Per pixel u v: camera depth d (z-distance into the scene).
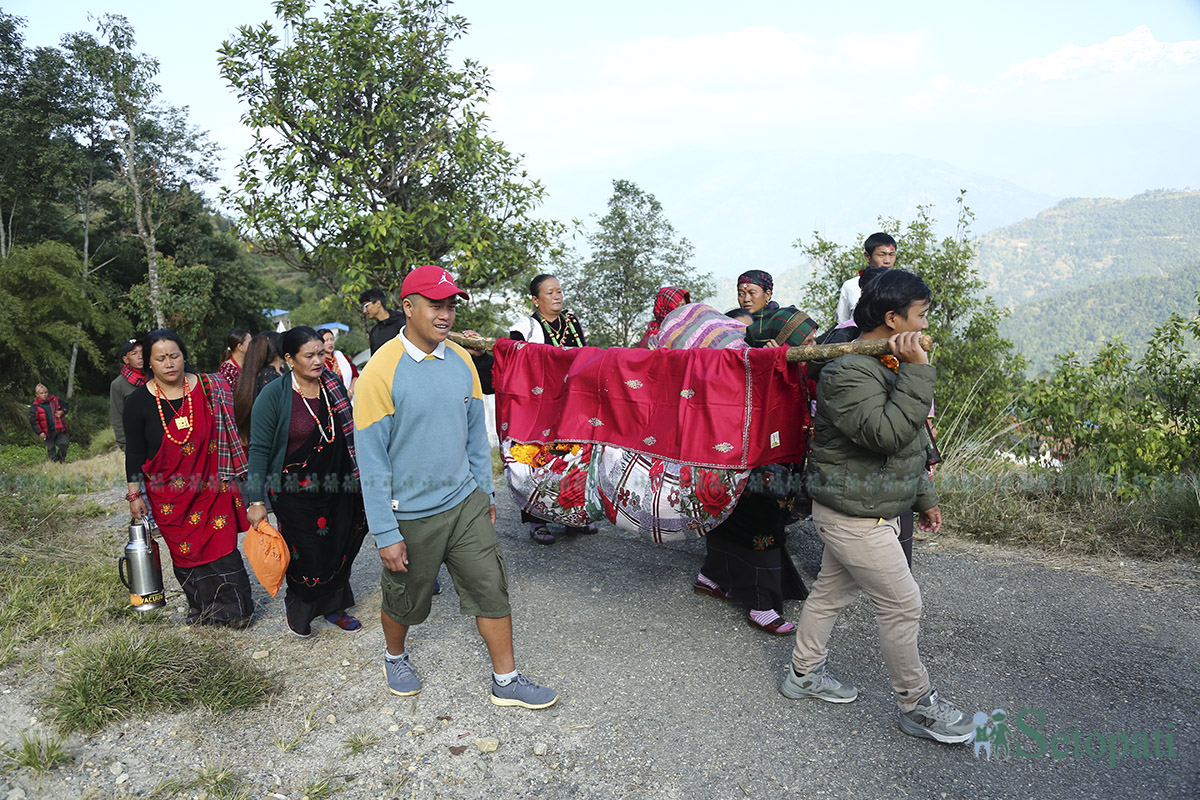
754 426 3.36
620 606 4.20
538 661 3.62
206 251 34.25
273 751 2.93
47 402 15.12
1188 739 2.80
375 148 8.89
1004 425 6.89
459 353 3.15
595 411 3.84
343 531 3.85
